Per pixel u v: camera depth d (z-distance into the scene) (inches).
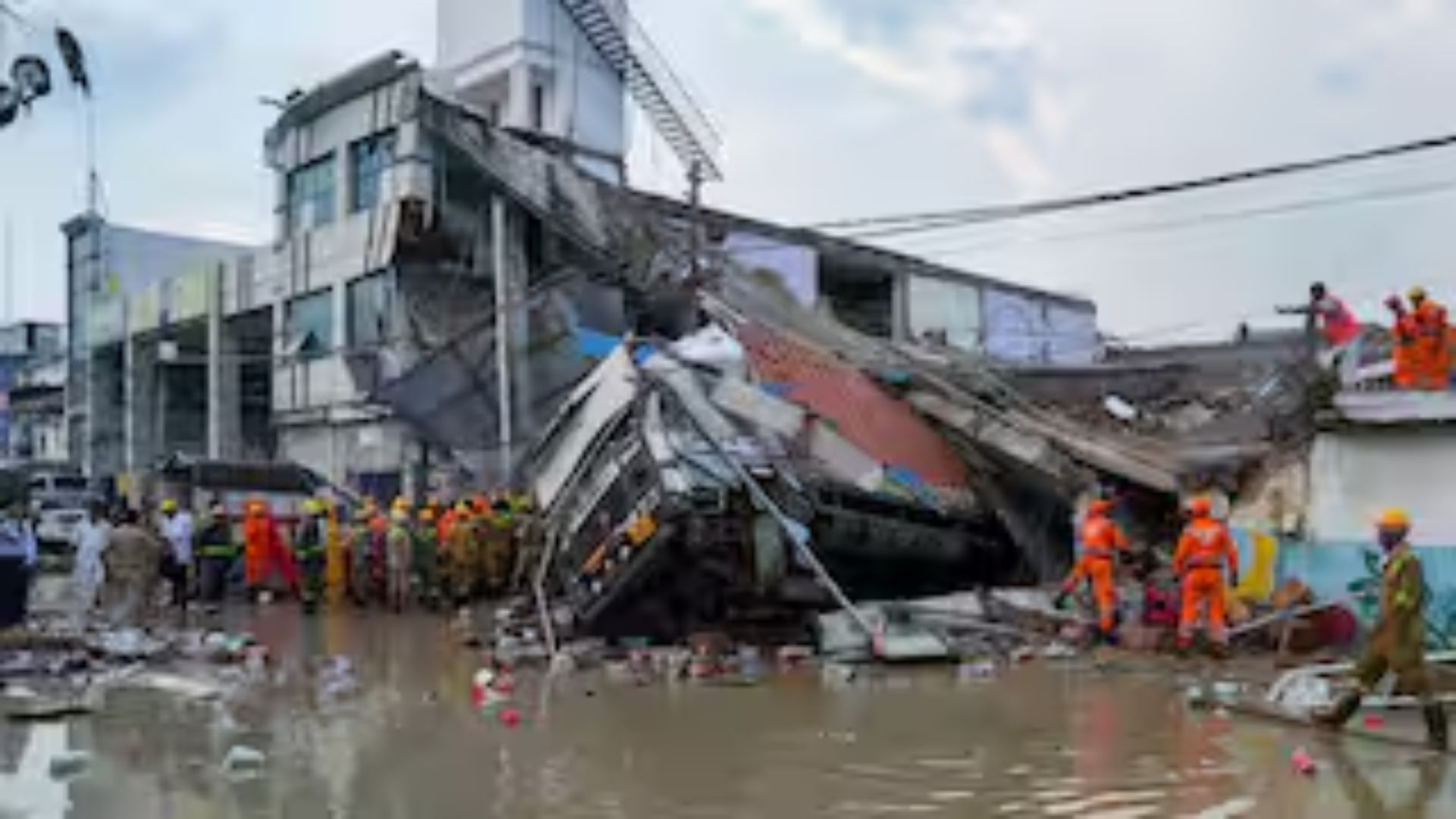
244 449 1385.3
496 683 453.7
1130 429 688.4
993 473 701.3
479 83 1245.1
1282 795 290.0
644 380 612.1
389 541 770.2
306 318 1250.6
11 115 495.2
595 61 1252.5
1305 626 519.2
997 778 310.3
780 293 824.3
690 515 541.6
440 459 1084.5
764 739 358.9
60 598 874.8
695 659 495.8
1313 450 534.3
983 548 692.7
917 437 694.5
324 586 793.6
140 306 1528.1
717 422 601.0
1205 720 384.2
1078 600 580.7
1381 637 348.8
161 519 823.7
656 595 565.9
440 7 1293.1
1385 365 520.1
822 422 641.6
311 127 1256.2
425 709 414.6
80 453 1704.0
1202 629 523.2
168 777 316.2
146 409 1540.4
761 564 553.9
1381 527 354.0
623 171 1270.9
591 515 607.2
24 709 403.5
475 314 1129.4
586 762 330.3
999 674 482.0
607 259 1042.7
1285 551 542.3
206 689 448.8
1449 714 382.6
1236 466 589.3
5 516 1034.7
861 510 619.8
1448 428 494.9
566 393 1056.8
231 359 1311.5
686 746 349.7
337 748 350.9
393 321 1131.3
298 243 1254.3
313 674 495.2
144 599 684.1
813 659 520.7
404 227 1116.5
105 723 389.1
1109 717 391.9
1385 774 310.2
